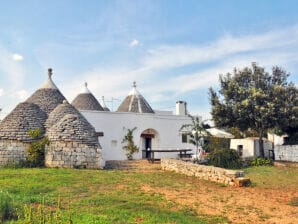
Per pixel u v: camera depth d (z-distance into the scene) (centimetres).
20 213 892
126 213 1021
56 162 2039
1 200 901
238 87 2816
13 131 2125
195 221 976
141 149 2945
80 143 2078
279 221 1025
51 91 2681
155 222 940
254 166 2475
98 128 2773
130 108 3108
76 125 2156
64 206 1085
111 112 2834
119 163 2425
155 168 2181
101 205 1112
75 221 885
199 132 2784
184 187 1512
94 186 1425
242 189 1516
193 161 2300
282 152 3091
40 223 755
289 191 1511
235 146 3325
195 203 1209
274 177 1931
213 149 2722
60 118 2312
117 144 2833
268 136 3659
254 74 2883
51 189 1334
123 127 2867
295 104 2739
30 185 1377
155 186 1498
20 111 2253
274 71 2895
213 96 2889
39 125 2244
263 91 2769
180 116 3100
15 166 2030
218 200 1276
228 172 1619
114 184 1488
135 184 1513
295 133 3169
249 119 2795
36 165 2069
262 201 1287
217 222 984
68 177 1580
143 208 1091
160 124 3022
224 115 2848
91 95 3183
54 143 2066
